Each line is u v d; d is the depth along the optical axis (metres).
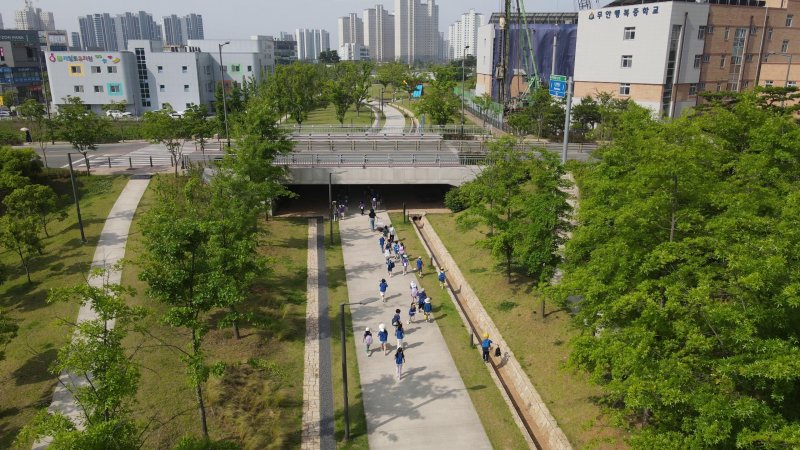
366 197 51.41
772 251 13.30
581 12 70.25
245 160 37.75
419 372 24.64
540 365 23.67
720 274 14.81
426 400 22.62
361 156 48.81
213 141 61.62
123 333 14.73
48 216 38.41
